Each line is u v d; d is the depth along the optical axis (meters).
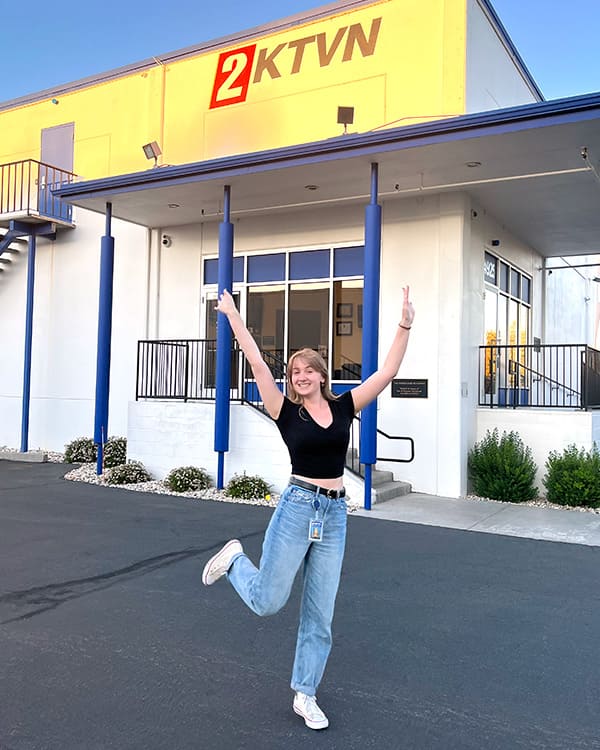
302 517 3.37
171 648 4.38
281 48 12.78
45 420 15.06
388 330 11.34
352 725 3.43
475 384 11.30
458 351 10.70
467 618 5.04
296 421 3.44
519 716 3.55
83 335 14.66
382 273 11.41
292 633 4.66
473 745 3.25
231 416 10.79
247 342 3.60
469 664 4.21
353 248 11.98
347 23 12.05
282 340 12.62
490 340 12.23
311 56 12.42
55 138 15.87
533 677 4.04
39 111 16.14
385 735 3.34
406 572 6.24
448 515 9.02
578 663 4.25
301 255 12.49
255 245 12.90
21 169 15.25
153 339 13.86
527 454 10.54
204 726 3.39
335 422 3.44
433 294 10.97
